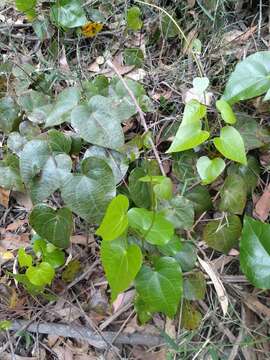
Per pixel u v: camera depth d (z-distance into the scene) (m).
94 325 0.40
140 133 0.46
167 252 0.37
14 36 0.58
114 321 0.40
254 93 0.39
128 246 0.34
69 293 0.42
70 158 0.41
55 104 0.44
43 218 0.39
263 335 0.38
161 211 0.39
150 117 0.47
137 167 0.42
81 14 0.53
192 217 0.39
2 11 0.60
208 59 0.48
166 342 0.38
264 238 0.37
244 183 0.40
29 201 0.47
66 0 0.52
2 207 0.47
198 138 0.36
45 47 0.57
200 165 0.37
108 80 0.50
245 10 0.51
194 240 0.41
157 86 0.49
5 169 0.45
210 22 0.51
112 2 0.57
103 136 0.40
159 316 0.40
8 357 0.40
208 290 0.40
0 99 0.48
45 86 0.51
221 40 0.49
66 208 0.39
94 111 0.41
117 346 0.39
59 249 0.41
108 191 0.39
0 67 0.53
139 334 0.39
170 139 0.45
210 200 0.42
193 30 0.52
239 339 0.38
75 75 0.53
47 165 0.40
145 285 0.35
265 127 0.43
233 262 0.41
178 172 0.43
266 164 0.43
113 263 0.33
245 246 0.37
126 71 0.52
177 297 0.35
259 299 0.40
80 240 0.43
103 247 0.33
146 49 0.54
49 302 0.41
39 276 0.38
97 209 0.39
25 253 0.40
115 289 0.33
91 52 0.55
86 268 0.42
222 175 0.43
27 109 0.47
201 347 0.38
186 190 0.42
